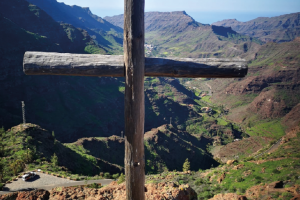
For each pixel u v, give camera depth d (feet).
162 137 282.56
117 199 27.02
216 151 353.31
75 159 165.58
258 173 90.38
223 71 9.40
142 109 9.34
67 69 9.47
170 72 9.43
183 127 425.69
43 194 28.22
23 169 103.19
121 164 235.20
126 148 9.58
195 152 287.69
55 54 9.64
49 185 87.61
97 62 9.32
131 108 9.16
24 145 133.28
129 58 8.88
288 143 185.57
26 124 160.15
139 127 9.32
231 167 103.71
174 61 9.39
